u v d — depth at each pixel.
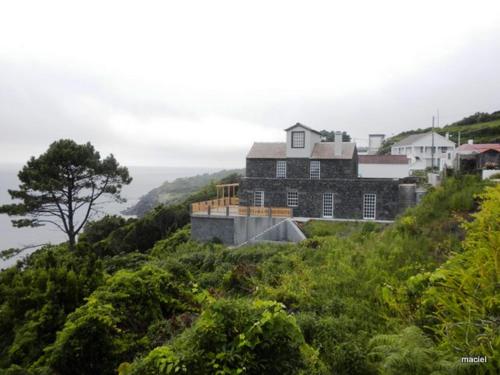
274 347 4.53
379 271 9.14
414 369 4.00
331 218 28.38
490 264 5.14
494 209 6.41
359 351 5.68
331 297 8.70
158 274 10.27
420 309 6.15
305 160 30.94
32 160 29.16
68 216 30.44
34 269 12.08
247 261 16.50
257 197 30.36
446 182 14.84
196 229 27.67
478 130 70.69
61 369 7.07
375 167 43.44
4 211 28.39
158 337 8.00
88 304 8.17
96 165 30.25
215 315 4.77
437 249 9.35
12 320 9.57
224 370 4.21
